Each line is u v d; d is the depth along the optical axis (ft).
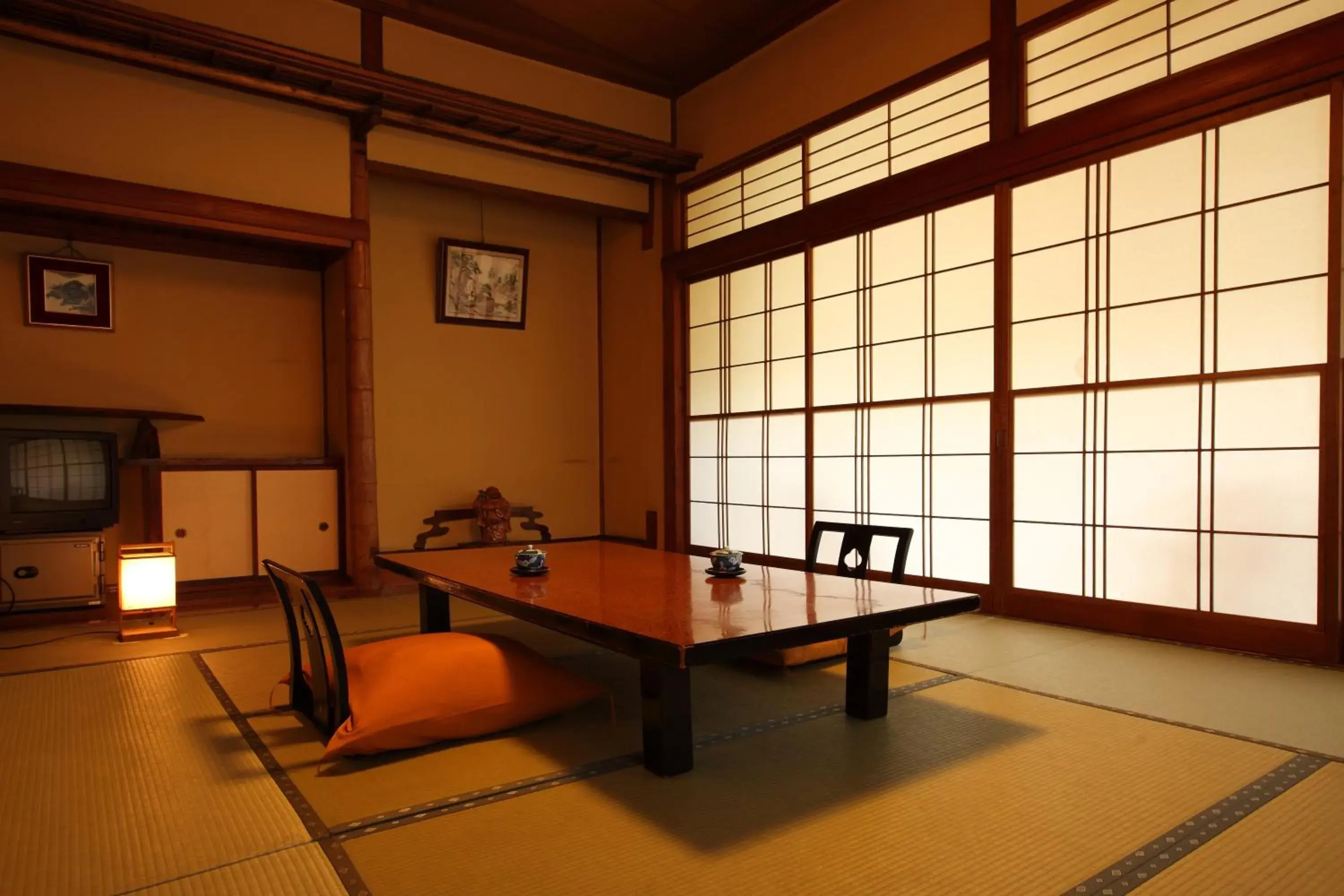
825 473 15.30
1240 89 9.58
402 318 17.94
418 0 15.34
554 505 20.03
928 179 13.12
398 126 15.48
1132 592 10.84
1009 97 12.04
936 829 5.17
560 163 17.71
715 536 17.94
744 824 5.26
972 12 12.61
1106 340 11.05
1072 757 6.40
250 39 12.66
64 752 6.72
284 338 16.37
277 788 5.92
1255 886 4.47
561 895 4.42
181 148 13.32
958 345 12.94
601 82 17.93
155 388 14.98
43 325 13.92
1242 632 9.74
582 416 20.45
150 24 11.96
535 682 7.23
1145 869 4.66
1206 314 10.07
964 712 7.55
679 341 18.63
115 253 14.62
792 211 16.02
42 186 12.13
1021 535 12.05
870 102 14.24
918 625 11.41
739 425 17.30
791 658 8.88
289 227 14.25
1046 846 4.94
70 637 11.33
